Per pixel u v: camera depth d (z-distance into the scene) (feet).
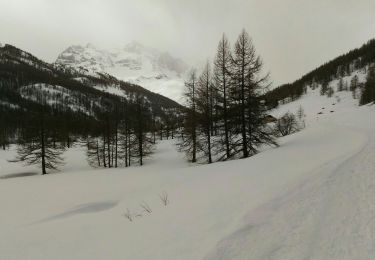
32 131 131.03
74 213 35.04
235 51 66.54
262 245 12.99
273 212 17.17
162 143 197.36
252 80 65.77
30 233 25.27
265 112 67.00
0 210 43.68
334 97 414.62
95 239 20.13
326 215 13.83
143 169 108.27
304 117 305.73
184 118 109.29
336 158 29.73
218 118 75.41
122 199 39.42
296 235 12.92
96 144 167.84
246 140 68.44
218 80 73.61
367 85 275.59
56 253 18.52
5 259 18.93
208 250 13.94
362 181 16.47
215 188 29.63
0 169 154.92
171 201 28.43
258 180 28.71
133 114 134.82
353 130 73.36
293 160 37.83
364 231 10.93
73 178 91.20
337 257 9.97
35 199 53.06
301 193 19.11
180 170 68.95
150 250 15.72
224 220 18.17
